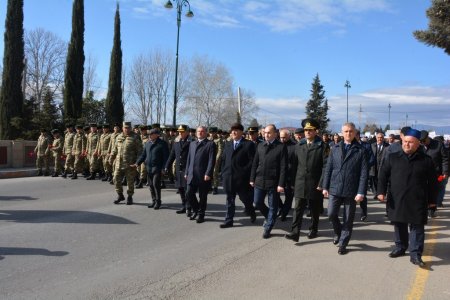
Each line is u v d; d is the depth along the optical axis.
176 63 22.45
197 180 8.47
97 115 33.72
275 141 7.39
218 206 10.61
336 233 6.92
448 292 4.80
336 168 6.49
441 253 6.51
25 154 19.44
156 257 6.02
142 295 4.58
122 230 7.58
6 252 6.05
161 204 10.47
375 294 4.70
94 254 6.06
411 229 5.96
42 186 13.23
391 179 6.02
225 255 6.20
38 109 27.70
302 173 7.02
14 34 25.02
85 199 10.80
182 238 7.20
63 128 25.19
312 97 76.75
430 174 5.86
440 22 15.98
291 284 4.98
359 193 6.32
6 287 4.72
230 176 8.11
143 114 45.69
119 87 33.84
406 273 5.46
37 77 50.16
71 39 28.69
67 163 15.78
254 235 7.57
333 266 5.72
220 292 4.70
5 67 24.92
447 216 9.96
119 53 33.78
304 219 9.35
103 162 14.75
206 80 50.88
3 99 24.75
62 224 7.86
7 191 12.09
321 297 4.59
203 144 8.51
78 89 28.83
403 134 5.92
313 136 7.03
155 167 9.70
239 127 8.15
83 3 28.97
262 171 7.38
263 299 4.51
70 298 4.45
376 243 7.09
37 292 4.60
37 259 5.75
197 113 50.72
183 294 4.63
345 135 6.48
